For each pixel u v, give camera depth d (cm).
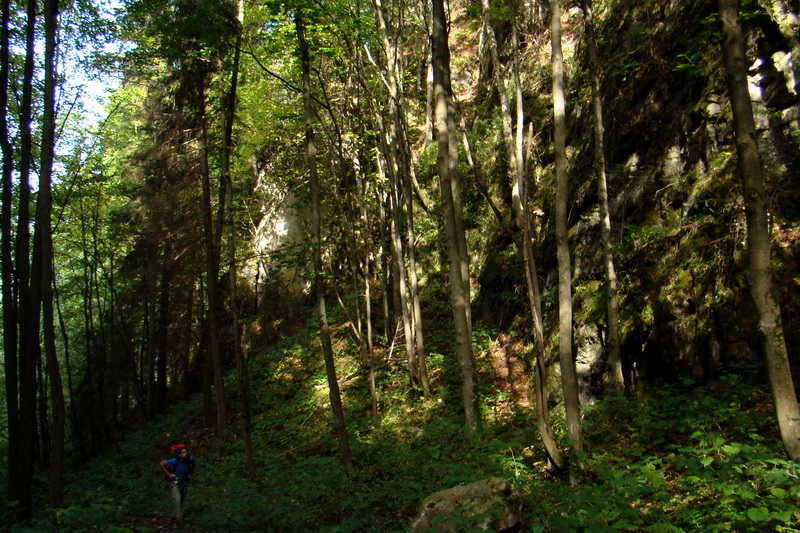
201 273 1669
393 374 1295
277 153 1662
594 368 892
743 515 355
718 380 688
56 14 843
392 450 873
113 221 1783
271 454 1084
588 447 675
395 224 1266
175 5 1210
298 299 1859
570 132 1183
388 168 1287
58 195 1428
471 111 1688
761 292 436
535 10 1494
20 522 698
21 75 1059
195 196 1587
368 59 1338
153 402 1758
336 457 905
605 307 895
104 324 1948
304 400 1349
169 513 841
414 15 1741
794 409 424
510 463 614
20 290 862
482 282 1369
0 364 2400
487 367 1151
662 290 808
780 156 711
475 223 1463
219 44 1152
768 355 435
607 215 816
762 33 760
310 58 977
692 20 899
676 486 506
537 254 1170
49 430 1698
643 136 951
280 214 1955
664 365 784
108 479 1191
